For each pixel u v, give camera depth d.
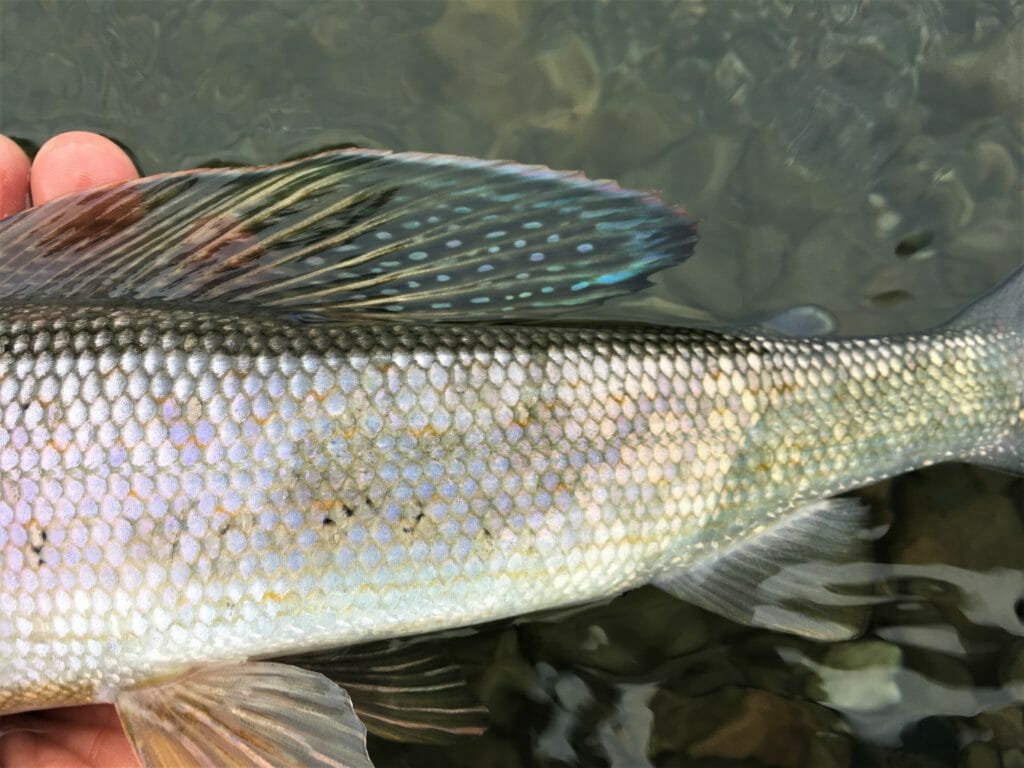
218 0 0.25
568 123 0.25
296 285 0.18
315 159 0.17
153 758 0.17
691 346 0.19
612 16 0.26
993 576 0.21
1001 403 0.21
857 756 0.20
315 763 0.17
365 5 0.25
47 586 0.16
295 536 0.17
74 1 0.25
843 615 0.21
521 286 0.19
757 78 0.25
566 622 0.21
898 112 0.25
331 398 0.17
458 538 0.17
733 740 0.20
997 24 0.25
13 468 0.16
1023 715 0.20
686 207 0.25
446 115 0.25
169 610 0.17
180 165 0.25
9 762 0.19
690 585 0.20
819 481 0.20
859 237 0.24
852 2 0.25
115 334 0.17
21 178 0.23
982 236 0.24
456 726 0.20
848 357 0.20
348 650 0.21
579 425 0.18
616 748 0.21
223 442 0.17
